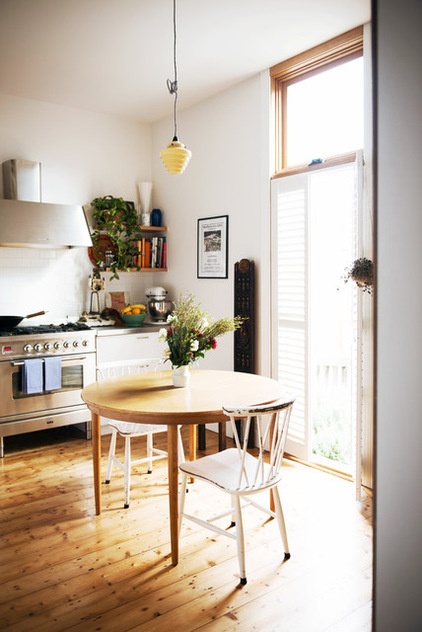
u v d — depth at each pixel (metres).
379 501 1.30
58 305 4.81
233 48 3.56
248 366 4.13
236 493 2.27
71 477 3.57
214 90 4.39
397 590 1.30
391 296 1.27
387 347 1.29
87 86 4.27
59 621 2.05
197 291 4.83
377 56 1.25
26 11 3.02
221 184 4.47
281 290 3.91
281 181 3.85
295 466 3.74
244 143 4.21
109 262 5.02
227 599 2.19
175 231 5.10
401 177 1.25
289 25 3.23
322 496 3.22
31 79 4.11
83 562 2.48
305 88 3.86
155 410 2.43
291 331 3.84
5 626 2.03
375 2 1.24
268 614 2.09
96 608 2.13
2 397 3.95
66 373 4.27
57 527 2.84
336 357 4.48
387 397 1.29
